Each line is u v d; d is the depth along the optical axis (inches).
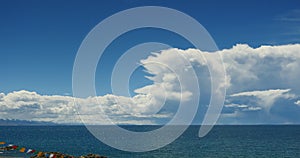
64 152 2677.2
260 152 2753.4
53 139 4544.8
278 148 3100.4
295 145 3425.2
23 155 2223.2
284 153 2719.0
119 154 2475.4
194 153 2586.1
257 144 3528.5
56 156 2078.0
